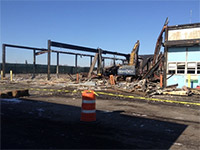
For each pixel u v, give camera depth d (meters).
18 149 3.93
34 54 34.50
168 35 19.53
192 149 4.48
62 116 6.99
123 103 10.70
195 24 18.06
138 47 34.94
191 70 18.39
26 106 8.45
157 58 25.77
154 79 24.59
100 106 9.48
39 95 12.57
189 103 11.19
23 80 28.33
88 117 6.25
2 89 16.27
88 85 21.28
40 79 30.55
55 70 48.22
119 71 29.83
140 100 12.12
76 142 4.54
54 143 4.39
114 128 5.84
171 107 9.96
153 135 5.37
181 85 18.88
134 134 5.37
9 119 6.18
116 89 17.33
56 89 17.11
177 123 6.80
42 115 7.00
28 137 4.68
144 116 7.63
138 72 31.77
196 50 18.12
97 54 37.09
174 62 19.28
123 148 4.33
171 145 4.68
